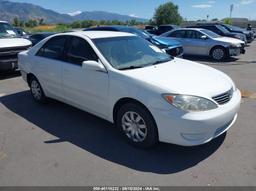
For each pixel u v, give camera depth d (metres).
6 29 8.79
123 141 3.99
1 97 6.26
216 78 3.79
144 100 3.44
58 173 3.25
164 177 3.14
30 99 6.05
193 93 3.27
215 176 3.13
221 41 11.60
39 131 4.38
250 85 7.06
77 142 4.00
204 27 16.12
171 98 3.25
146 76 3.61
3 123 4.74
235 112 3.60
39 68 5.24
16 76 8.38
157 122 3.41
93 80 4.09
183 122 3.21
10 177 3.19
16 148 3.85
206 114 3.22
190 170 3.25
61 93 4.89
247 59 11.93
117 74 3.75
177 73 3.79
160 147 3.78
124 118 3.85
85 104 4.45
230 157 3.50
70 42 4.67
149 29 20.56
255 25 42.75
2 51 7.59
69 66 4.52
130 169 3.30
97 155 3.63
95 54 4.14
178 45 10.23
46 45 5.21
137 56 4.35
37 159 3.55
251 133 4.14
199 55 12.32
